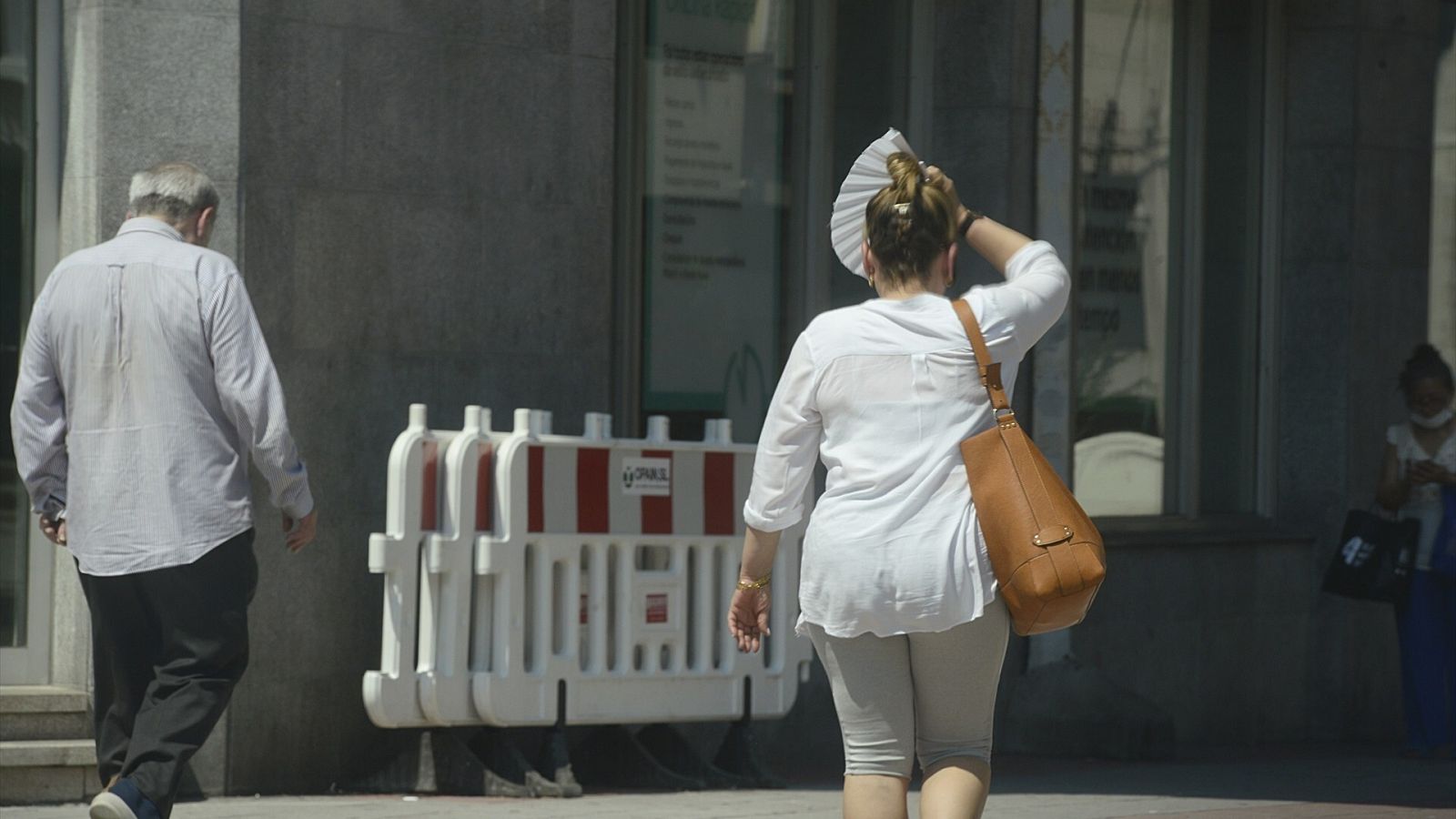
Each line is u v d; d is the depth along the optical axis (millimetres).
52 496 19359
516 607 25531
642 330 30766
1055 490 14500
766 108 32656
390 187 26750
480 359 27625
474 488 25422
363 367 26500
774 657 28219
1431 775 31938
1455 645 35781
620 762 27219
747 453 28094
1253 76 41344
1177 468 39719
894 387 14656
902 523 14492
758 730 31297
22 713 25047
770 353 32719
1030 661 35062
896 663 14852
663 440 27219
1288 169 41625
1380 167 41781
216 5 25375
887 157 15656
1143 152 38781
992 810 25516
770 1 32688
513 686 25484
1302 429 41531
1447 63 45469
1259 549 39906
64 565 25891
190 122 25359
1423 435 35719
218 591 18594
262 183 25594
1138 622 37281
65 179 25922
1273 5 41250
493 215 27750
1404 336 42531
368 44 26516
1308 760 35312
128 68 25250
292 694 25906
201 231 19719
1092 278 37750
